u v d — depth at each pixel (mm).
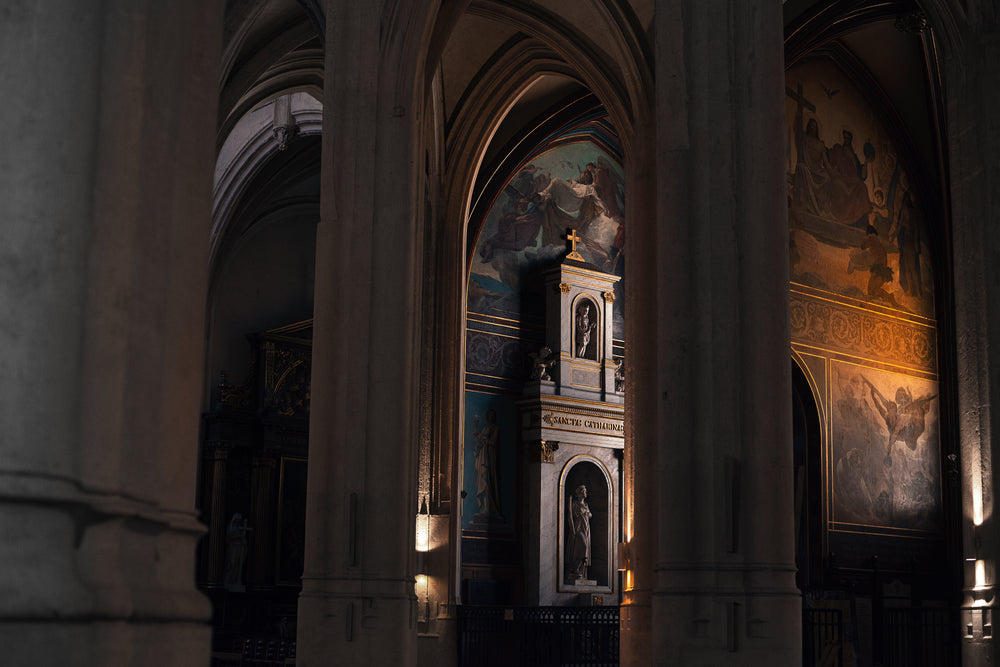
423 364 22094
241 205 29078
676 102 10258
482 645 21281
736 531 9422
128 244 3359
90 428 3213
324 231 12477
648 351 16250
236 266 29875
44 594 2922
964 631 13164
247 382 28984
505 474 26469
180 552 3633
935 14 14719
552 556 26266
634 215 17156
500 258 27172
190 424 3773
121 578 3170
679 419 9719
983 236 13867
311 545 11805
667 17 10406
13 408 3072
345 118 12703
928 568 26297
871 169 27156
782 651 9180
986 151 14023
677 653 9219
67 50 3271
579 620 20609
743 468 9609
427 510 21422
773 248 10039
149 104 3502
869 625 19703
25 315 3131
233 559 27531
